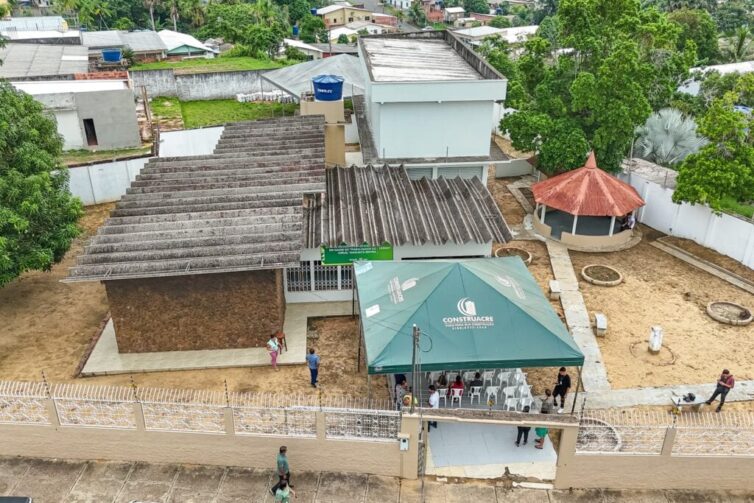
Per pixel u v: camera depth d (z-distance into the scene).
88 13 82.38
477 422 15.46
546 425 15.30
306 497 15.62
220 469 16.59
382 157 30.06
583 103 30.70
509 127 33.06
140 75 48.97
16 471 16.42
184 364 20.58
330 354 21.39
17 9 95.38
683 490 16.12
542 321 17.88
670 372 20.86
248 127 32.72
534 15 142.88
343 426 15.97
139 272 19.52
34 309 24.16
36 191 21.95
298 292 24.23
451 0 166.38
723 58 65.25
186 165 27.11
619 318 24.06
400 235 23.50
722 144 27.45
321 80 34.69
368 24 120.06
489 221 24.73
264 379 20.02
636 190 32.12
